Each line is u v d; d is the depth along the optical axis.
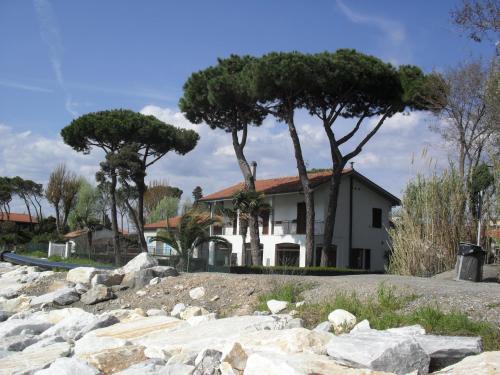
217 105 30.53
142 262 14.62
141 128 40.22
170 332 8.14
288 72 26.50
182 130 42.97
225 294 11.75
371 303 8.73
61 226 65.25
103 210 60.25
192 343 7.14
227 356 5.76
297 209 36.62
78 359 6.57
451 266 15.08
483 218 15.24
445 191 15.63
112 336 8.23
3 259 31.83
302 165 29.55
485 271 14.61
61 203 66.62
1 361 6.90
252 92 28.17
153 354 6.93
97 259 32.97
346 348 5.65
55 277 16.20
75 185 65.50
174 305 11.77
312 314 9.03
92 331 8.66
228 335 7.48
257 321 8.16
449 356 5.84
